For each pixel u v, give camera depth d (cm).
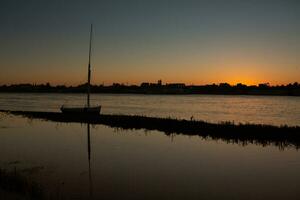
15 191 1367
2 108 8606
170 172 1952
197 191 1591
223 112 8600
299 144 2962
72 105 11056
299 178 1850
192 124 4138
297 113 8431
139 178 1794
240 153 2580
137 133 3641
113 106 11325
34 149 2597
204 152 2603
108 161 2208
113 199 1445
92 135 3462
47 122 4681
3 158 2223
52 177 1759
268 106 12744
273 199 1499
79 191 1533
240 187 1670
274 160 2325
